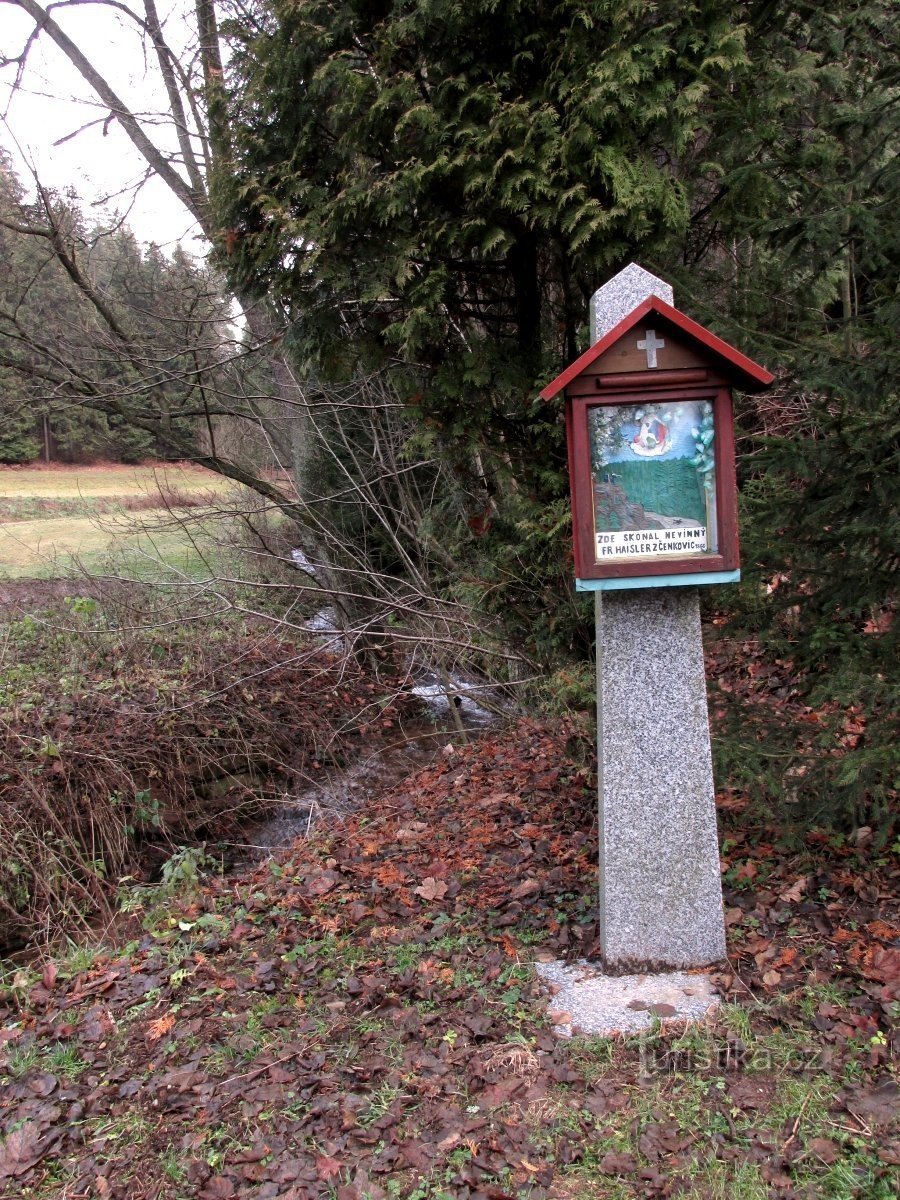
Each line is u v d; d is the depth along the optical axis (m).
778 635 4.12
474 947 4.01
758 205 4.48
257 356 9.97
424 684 10.91
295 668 9.95
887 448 3.54
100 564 11.82
